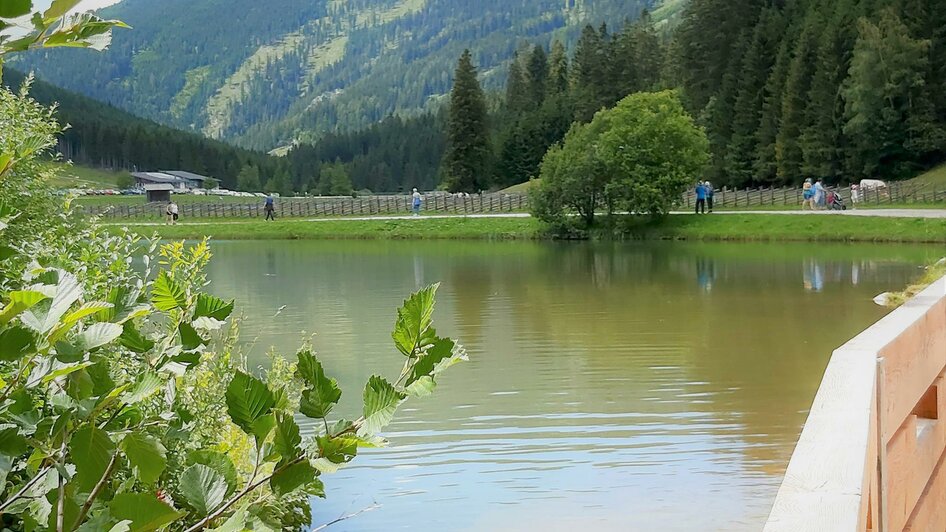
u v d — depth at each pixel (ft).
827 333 49.47
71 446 5.77
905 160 223.92
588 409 33.68
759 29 263.29
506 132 332.80
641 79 328.70
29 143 8.60
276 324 55.83
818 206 152.56
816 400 7.22
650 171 146.72
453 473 26.99
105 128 500.33
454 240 150.20
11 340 5.00
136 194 374.02
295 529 19.52
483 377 39.37
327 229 164.35
